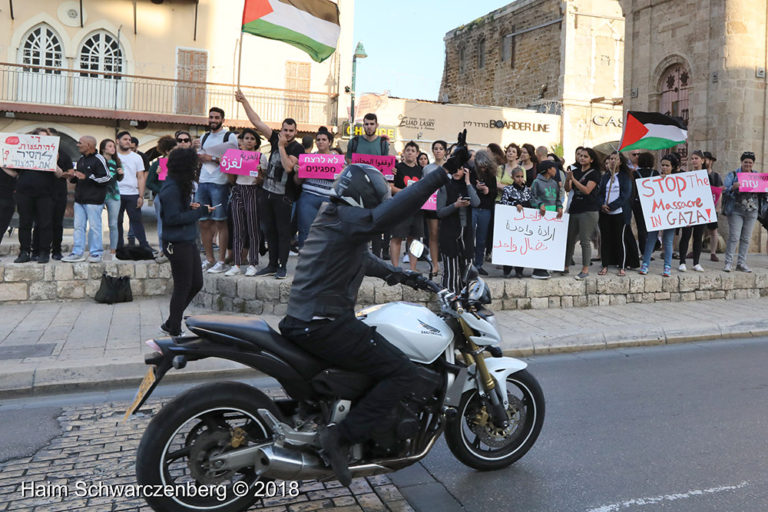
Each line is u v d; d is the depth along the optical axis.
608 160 10.54
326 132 9.11
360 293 8.55
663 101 18.22
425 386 3.63
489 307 9.21
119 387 5.98
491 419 4.17
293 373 3.40
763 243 15.90
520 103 33.06
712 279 10.48
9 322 7.96
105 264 9.52
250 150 8.98
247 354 3.31
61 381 5.87
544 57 31.14
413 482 4.05
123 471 4.09
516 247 9.53
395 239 9.18
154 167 10.80
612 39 29.84
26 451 4.39
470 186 8.13
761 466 4.27
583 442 4.69
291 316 3.42
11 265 9.09
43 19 22.53
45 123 22.64
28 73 22.56
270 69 24.42
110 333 7.42
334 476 3.55
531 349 7.42
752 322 8.74
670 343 8.07
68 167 9.97
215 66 23.97
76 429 4.83
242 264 9.89
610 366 6.88
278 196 8.56
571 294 9.63
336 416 3.50
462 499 3.80
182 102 23.75
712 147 16.41
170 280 9.82
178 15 23.59
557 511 3.65
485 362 4.17
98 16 22.98
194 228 6.77
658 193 10.16
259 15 9.46
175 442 4.53
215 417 3.48
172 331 6.78
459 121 27.48
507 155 10.80
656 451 4.52
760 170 16.23
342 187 3.41
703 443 4.66
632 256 10.91
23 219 9.41
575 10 29.03
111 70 23.36
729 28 15.95
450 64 39.62
